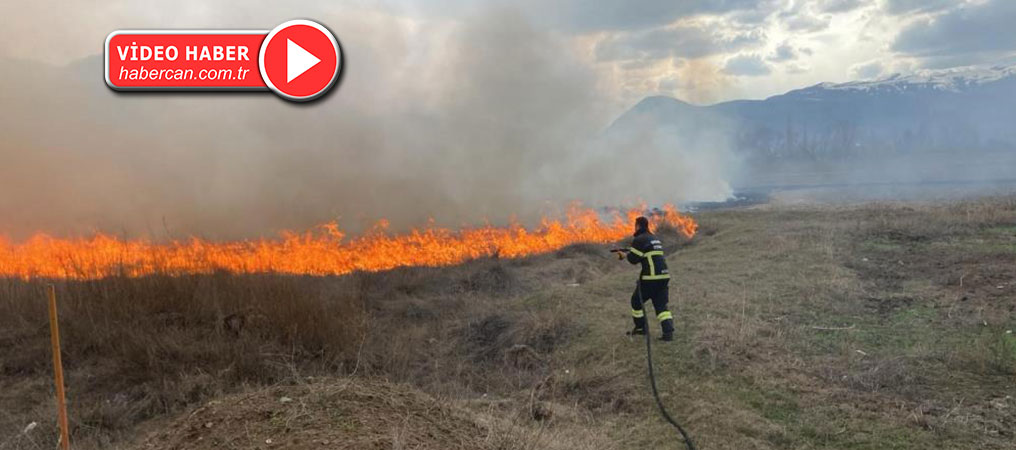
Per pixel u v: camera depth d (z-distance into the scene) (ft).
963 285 29.55
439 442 13.29
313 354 26.63
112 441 20.07
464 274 44.34
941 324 24.66
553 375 24.13
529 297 36.73
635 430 18.74
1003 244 37.42
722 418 18.58
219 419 13.37
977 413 17.24
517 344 28.76
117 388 23.43
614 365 23.81
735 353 23.08
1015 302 25.76
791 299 29.55
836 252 39.17
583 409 20.93
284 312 28.09
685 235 57.88
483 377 26.43
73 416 21.11
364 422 13.26
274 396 14.30
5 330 26.84
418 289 41.68
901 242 41.27
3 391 23.16
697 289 32.99
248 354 25.17
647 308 31.19
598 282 38.83
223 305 28.76
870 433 16.76
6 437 20.03
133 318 27.58
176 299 28.99
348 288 38.83
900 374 20.12
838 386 19.92
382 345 28.76
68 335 26.22
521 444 14.90
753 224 57.47
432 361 28.55
